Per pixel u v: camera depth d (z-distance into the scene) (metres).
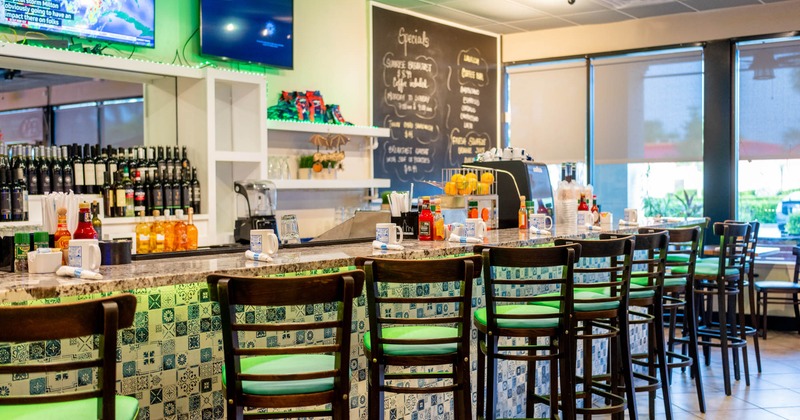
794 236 7.95
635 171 8.66
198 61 6.13
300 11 7.05
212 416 3.00
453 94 8.66
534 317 3.38
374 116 7.80
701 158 8.24
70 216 2.98
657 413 4.99
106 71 5.32
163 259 3.24
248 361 2.72
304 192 7.02
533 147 9.16
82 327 1.88
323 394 2.48
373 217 5.27
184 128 5.72
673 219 6.73
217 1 6.09
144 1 5.58
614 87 8.67
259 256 3.09
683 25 8.16
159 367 2.81
